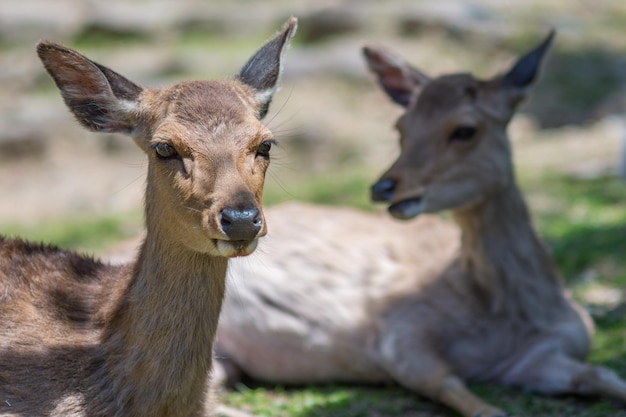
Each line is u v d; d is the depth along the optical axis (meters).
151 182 7.41
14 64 28.33
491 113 10.72
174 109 7.25
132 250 11.39
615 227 15.14
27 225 19.12
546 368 10.31
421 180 10.49
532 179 18.64
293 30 8.11
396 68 12.05
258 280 11.13
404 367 10.32
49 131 24.58
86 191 22.59
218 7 32.09
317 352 10.91
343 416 9.88
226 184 6.86
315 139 23.77
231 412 9.67
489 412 9.48
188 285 7.34
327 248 11.30
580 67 27.89
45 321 7.95
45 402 7.56
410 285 10.88
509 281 10.57
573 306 10.99
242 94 7.61
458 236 11.52
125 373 7.50
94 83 7.63
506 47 29.19
